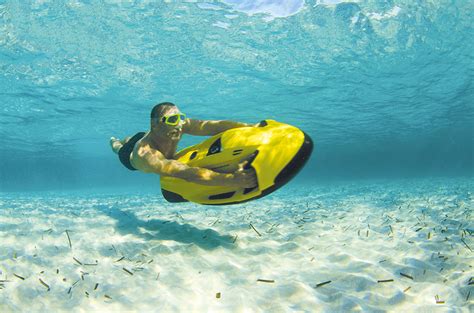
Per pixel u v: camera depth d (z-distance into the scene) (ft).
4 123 78.54
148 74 52.42
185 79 55.31
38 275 10.74
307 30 41.29
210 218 22.81
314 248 14.44
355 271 11.57
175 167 14.14
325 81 59.72
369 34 42.78
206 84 58.29
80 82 53.93
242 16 37.68
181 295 9.69
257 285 10.44
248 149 13.91
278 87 61.67
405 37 43.98
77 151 132.67
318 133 115.85
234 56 47.44
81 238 15.11
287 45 44.93
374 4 36.29
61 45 41.27
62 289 9.81
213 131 17.31
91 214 22.34
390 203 29.37
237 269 11.82
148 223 18.99
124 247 13.87
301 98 69.67
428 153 268.00
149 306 9.00
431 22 40.34
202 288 10.21
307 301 9.36
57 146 115.96
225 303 9.22
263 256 13.41
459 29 42.45
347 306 9.07
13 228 17.11
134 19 36.94
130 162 17.90
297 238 16.11
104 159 175.32
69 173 282.77
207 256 13.10
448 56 51.11
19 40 39.04
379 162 359.87
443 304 9.01
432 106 83.61
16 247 13.57
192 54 46.14
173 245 14.10
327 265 12.26
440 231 16.53
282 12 37.42
